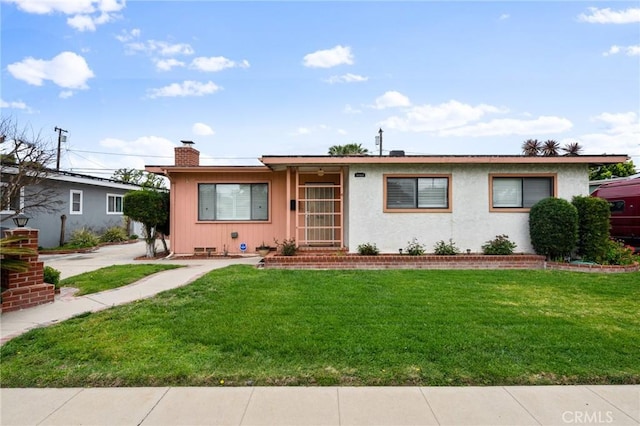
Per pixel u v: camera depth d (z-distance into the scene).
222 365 3.72
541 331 4.63
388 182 10.73
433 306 5.73
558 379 3.48
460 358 3.86
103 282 7.59
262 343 4.19
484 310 5.52
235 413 2.93
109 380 3.44
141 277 8.16
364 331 4.59
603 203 9.88
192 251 12.70
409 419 2.85
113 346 4.15
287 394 3.21
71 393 3.24
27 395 3.21
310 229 12.50
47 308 5.75
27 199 14.11
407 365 3.71
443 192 10.73
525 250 10.60
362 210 10.61
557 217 9.64
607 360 3.84
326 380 3.43
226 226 12.75
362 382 3.41
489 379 3.47
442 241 10.52
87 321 5.03
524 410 2.99
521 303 5.96
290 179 11.73
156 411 2.96
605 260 9.73
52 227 16.28
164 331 4.63
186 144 13.14
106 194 19.91
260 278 7.87
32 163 13.18
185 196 12.70
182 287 6.96
